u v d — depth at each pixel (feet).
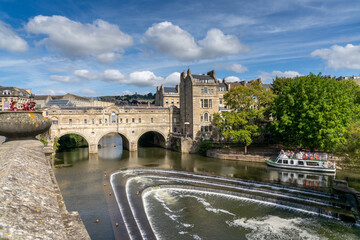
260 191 122.83
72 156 226.99
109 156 227.81
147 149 274.77
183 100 274.16
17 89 345.31
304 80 177.17
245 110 210.18
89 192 120.16
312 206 101.40
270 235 85.05
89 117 237.66
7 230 15.81
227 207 106.93
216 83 255.09
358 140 139.95
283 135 186.50
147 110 268.00
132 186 131.85
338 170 157.79
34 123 47.75
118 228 80.94
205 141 232.12
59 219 21.98
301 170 160.66
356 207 100.22
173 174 156.87
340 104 162.81
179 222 93.61
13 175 26.13
